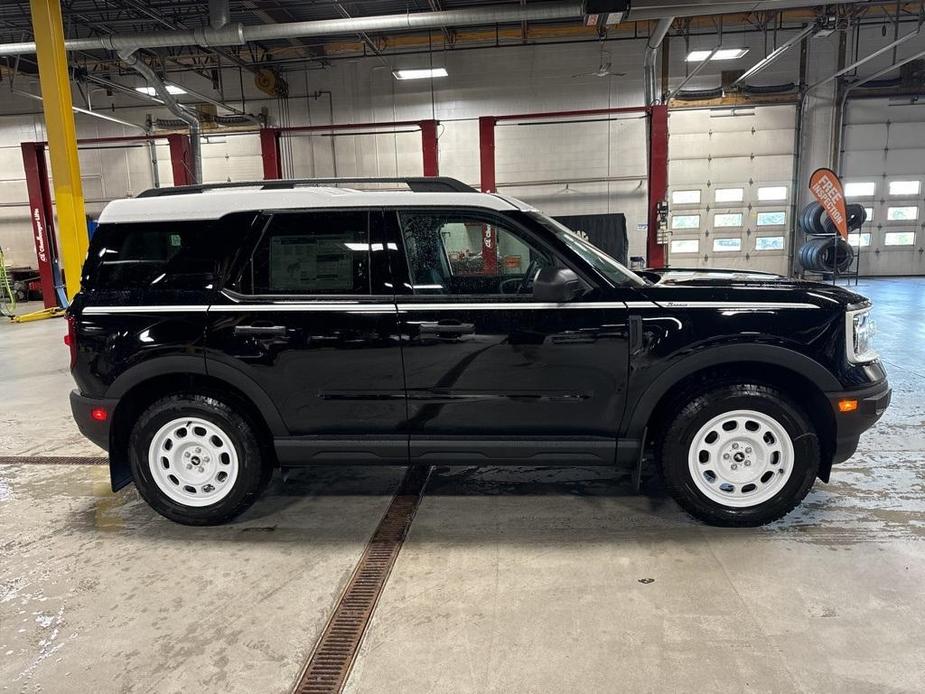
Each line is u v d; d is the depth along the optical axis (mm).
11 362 7793
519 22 14320
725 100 14703
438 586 2490
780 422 2775
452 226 2889
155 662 2070
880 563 2561
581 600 2357
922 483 3381
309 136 15375
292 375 2889
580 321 2766
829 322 2719
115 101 16016
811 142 14898
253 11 12250
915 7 13797
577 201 14969
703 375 2896
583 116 14602
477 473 3748
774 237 15336
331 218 2908
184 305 2910
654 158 13078
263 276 2918
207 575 2633
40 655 2119
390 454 2961
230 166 15789
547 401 2836
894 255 15688
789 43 11336
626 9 7867
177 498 3078
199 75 15523
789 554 2654
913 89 14672
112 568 2715
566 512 3160
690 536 2850
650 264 13391
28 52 10375
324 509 3285
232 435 2988
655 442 2957
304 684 1943
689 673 1938
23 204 17031
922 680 1881
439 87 14930
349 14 12188
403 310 2818
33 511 3346
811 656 2000
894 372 5848
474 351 2807
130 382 2953
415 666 2010
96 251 3000
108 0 11078
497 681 1927
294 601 2416
